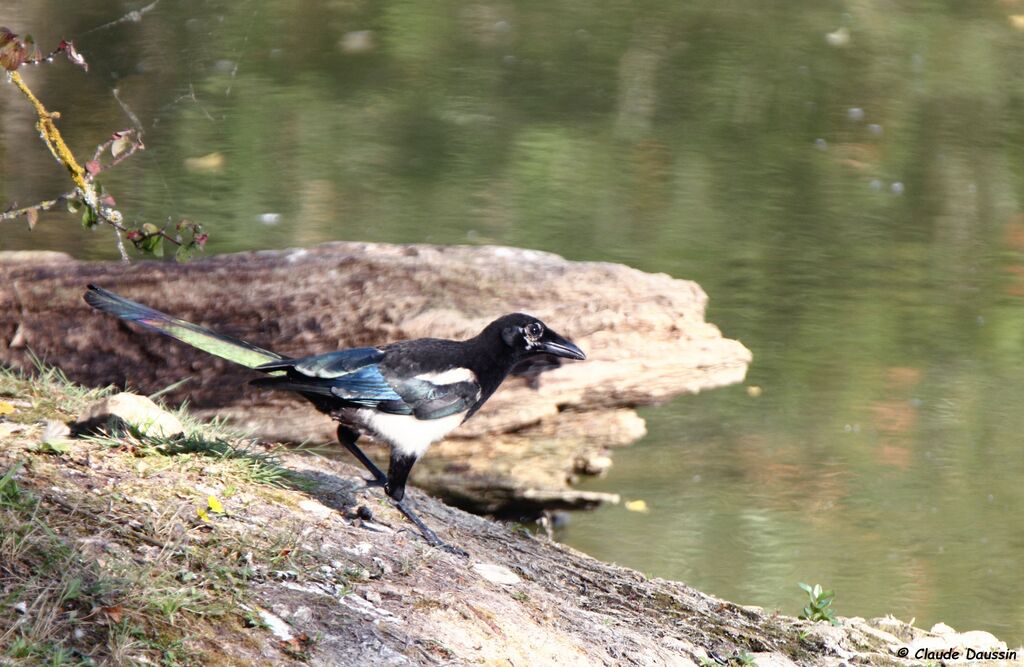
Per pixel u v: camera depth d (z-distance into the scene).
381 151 20.75
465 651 6.16
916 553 10.44
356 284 11.88
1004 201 20.28
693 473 11.65
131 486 6.74
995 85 27.14
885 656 8.16
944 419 13.16
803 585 8.91
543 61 27.14
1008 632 9.15
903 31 31.11
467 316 11.73
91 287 7.26
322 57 26.19
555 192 19.34
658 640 7.39
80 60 7.79
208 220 16.86
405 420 7.32
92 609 5.41
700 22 31.19
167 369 11.30
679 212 18.78
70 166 7.91
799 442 12.45
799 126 23.81
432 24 29.55
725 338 14.33
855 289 16.36
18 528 5.79
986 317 15.71
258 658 5.55
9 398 7.99
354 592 6.35
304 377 7.11
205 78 24.14
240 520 6.76
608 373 12.43
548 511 10.99
